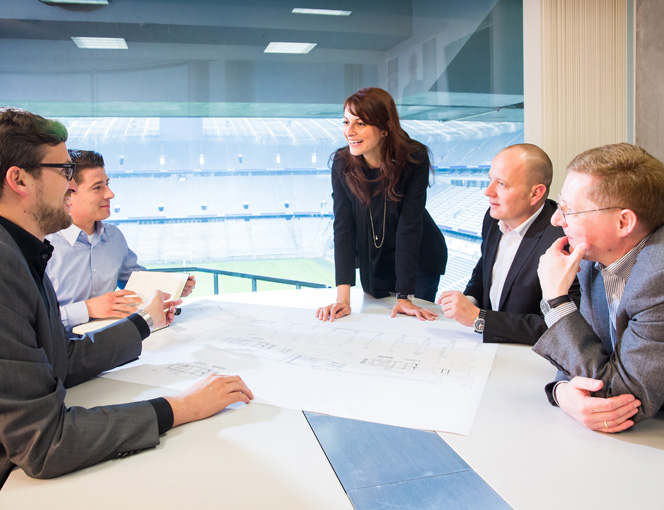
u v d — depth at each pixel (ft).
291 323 5.75
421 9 10.73
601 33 9.57
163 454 3.04
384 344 4.94
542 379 4.07
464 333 5.30
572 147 9.77
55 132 3.51
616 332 3.57
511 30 10.93
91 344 4.27
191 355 4.74
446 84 11.00
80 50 9.87
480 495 2.58
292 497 2.59
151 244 13.08
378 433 3.22
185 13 10.07
